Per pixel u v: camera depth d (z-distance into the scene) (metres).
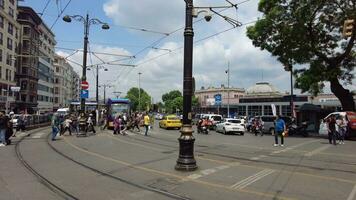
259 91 85.38
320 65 34.50
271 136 33.81
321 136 33.97
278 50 35.28
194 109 98.75
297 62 35.16
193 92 12.46
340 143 24.45
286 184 10.02
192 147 12.48
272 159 15.34
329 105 53.28
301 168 12.83
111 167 13.13
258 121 35.22
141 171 12.25
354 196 8.63
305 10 32.56
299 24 32.91
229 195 8.84
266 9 35.41
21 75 79.69
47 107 104.44
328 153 17.84
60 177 11.26
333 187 9.62
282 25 34.03
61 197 8.73
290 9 33.72
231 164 13.79
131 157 15.88
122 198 8.61
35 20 84.56
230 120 37.06
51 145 20.88
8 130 20.95
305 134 34.19
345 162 14.39
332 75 33.88
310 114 41.34
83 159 15.23
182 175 11.47
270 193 8.98
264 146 21.95
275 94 78.88
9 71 69.06
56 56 122.75
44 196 8.80
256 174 11.60
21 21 79.62
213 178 10.97
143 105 136.12
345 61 36.06
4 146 20.19
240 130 36.25
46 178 11.06
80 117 28.81
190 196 8.78
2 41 65.38
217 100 65.50
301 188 9.52
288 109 63.50
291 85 45.12
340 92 35.84
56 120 24.39
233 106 77.81
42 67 96.75
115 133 31.17
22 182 10.52
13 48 71.38
